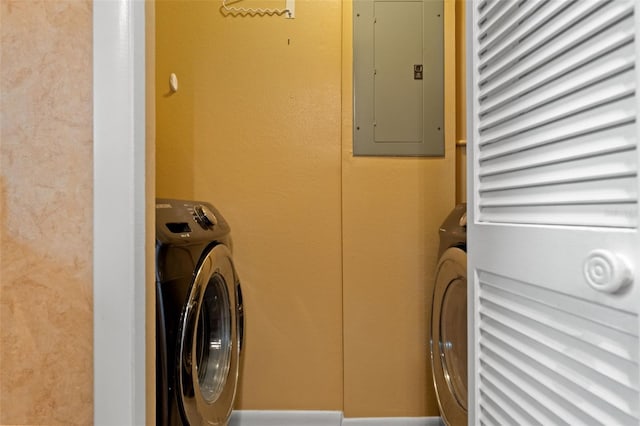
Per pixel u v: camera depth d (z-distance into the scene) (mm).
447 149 1978
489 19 911
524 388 779
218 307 1629
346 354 1961
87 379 754
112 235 749
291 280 2002
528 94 776
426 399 1948
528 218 777
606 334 581
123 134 750
